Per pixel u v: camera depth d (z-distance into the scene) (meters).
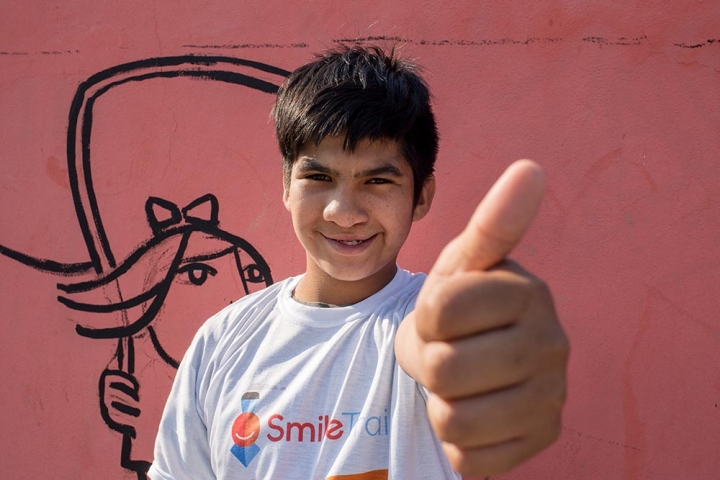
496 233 0.63
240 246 1.93
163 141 1.97
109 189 2.00
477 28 1.77
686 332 1.66
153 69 1.97
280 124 1.48
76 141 2.02
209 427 1.47
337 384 1.37
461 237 0.68
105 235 2.01
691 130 1.66
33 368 2.04
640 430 1.68
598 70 1.71
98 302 2.01
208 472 1.48
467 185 1.78
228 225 1.93
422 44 1.80
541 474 1.74
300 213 1.40
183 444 1.48
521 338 0.66
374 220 1.37
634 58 1.69
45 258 2.04
